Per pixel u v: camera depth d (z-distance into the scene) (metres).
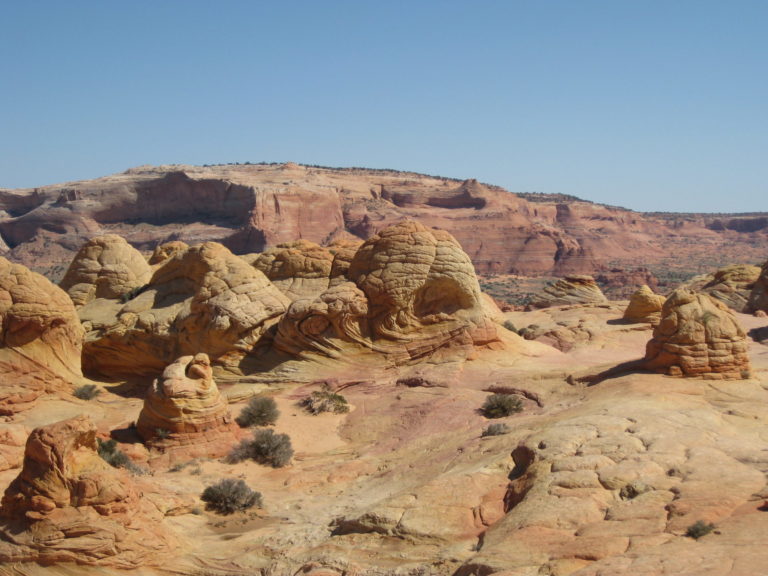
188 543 17.53
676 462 16.44
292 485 22.44
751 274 59.88
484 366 32.19
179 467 23.73
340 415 28.91
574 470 16.38
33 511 15.55
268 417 27.77
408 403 28.50
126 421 28.31
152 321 34.94
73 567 15.26
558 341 43.44
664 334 25.61
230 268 34.81
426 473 20.95
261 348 33.62
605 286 141.75
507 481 17.77
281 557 16.41
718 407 21.88
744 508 13.60
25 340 30.09
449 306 33.72
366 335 33.12
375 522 16.61
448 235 34.34
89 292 39.28
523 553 13.42
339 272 38.47
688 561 11.34
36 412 28.61
